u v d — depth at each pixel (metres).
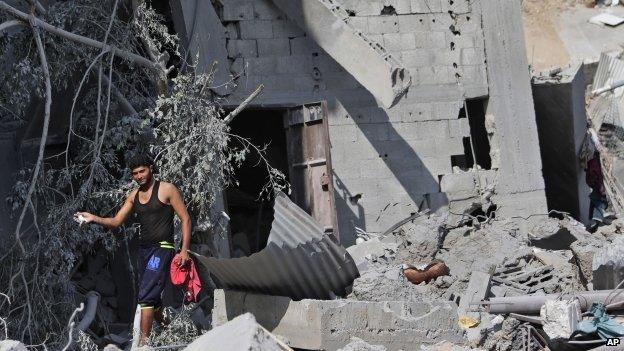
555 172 28.73
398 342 13.87
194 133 17.61
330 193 21.05
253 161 24.36
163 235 14.66
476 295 16.66
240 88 22.12
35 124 19.61
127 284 19.41
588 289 17.44
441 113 23.84
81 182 18.06
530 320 15.45
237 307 14.46
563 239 21.05
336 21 21.53
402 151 23.47
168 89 18.59
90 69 17.61
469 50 24.30
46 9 19.41
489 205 23.98
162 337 15.13
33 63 17.67
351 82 23.08
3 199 18.98
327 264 14.70
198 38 21.42
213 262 14.14
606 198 29.30
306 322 13.72
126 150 18.66
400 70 20.98
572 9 54.91
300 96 22.66
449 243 19.67
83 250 18.16
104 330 17.75
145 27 18.08
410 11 23.94
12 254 16.55
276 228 14.48
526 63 24.62
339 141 23.06
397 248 19.98
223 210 20.11
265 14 22.45
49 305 16.14
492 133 24.47
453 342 14.14
